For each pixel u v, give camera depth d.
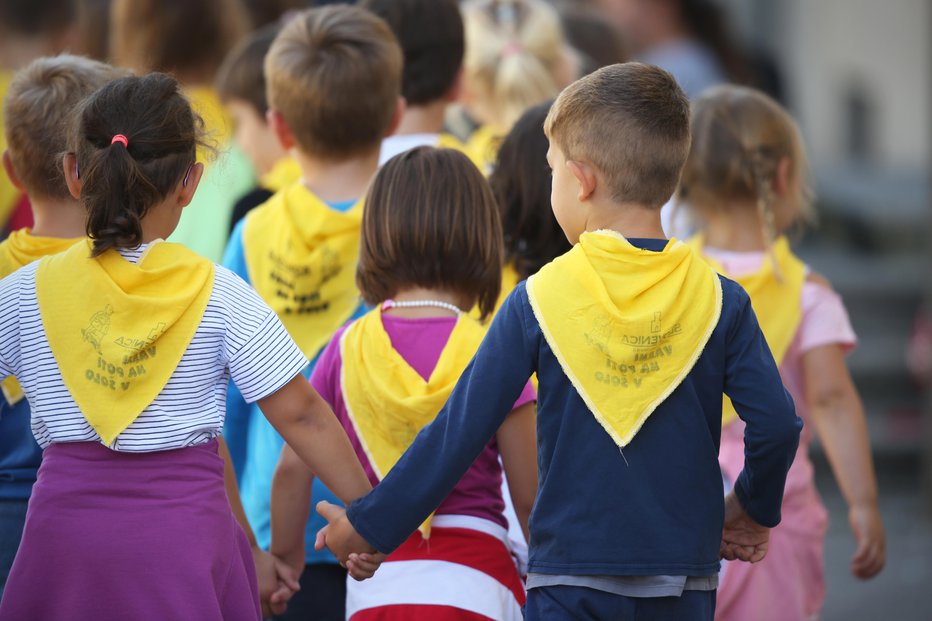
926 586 19.55
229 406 11.23
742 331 8.59
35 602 8.23
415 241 9.68
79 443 8.36
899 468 24.64
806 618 11.61
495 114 16.28
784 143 12.04
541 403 8.63
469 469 9.56
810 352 11.62
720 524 8.61
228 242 11.95
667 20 24.16
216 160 9.44
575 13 19.62
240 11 17.92
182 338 8.41
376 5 13.52
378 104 11.56
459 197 9.78
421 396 9.43
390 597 9.36
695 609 8.48
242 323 8.62
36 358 8.45
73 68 10.22
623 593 8.36
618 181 8.62
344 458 8.95
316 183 11.73
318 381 9.99
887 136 40.56
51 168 9.79
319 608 10.86
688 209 12.18
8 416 9.62
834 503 22.94
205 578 8.27
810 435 11.98
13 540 9.58
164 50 16.55
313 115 11.42
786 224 12.34
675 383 8.39
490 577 9.40
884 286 28.58
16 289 8.58
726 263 11.66
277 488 9.97
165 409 8.34
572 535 8.41
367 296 10.12
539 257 11.07
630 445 8.40
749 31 43.03
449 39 13.52
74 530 8.23
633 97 8.62
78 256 8.54
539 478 8.70
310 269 11.20
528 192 11.00
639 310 8.43
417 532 9.48
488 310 10.17
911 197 32.56
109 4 17.97
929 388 22.75
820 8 43.16
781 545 11.33
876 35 40.75
